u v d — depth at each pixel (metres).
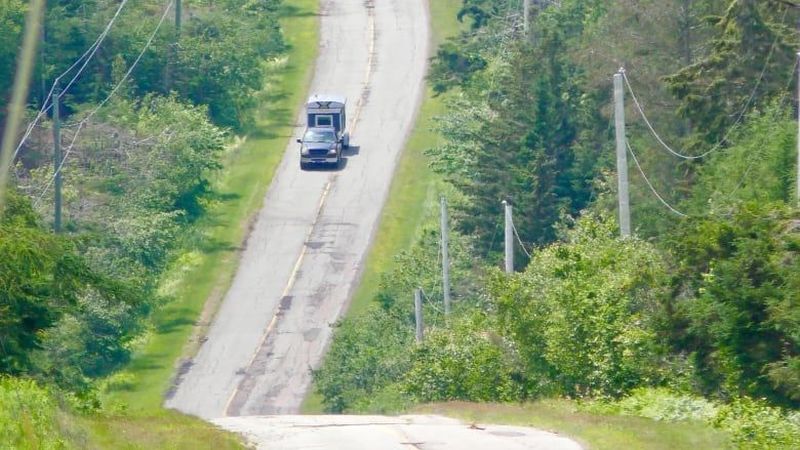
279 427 78.38
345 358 169.12
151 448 61.97
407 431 75.38
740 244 87.06
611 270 111.88
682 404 86.31
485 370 122.50
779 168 137.38
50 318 94.19
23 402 60.28
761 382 84.81
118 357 179.25
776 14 167.88
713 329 86.88
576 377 108.56
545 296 115.12
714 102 160.88
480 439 70.88
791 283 83.50
